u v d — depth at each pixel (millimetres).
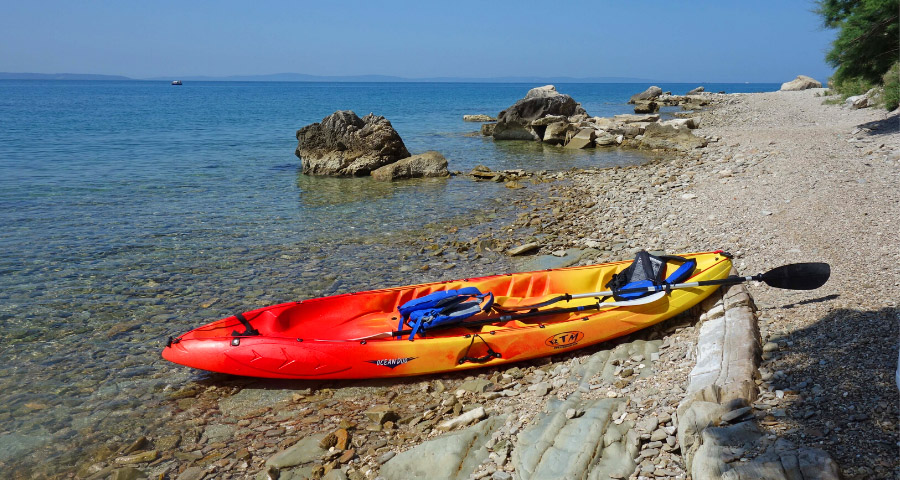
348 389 6902
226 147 30328
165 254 11969
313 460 5441
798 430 4109
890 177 12883
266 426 6152
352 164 21953
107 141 32625
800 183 13883
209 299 9656
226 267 11227
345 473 5160
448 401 6418
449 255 11977
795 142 20953
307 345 6891
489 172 21172
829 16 21141
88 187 18984
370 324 7824
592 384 6152
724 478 3568
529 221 14297
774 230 10539
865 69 21156
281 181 20703
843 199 11664
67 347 7973
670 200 14953
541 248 12094
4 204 16250
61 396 6773
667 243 11359
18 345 7996
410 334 7055
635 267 7789
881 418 4047
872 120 24000
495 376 6906
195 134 36969
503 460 4848
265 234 13531
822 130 23859
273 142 32656
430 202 17062
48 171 22000
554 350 7160
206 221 14711
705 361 5559
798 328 6195
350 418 6219
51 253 11930
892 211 10258
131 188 18953
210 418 6352
